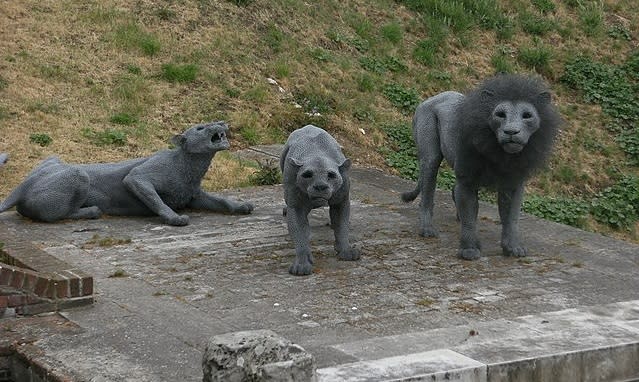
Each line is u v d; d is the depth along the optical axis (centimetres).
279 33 1958
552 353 741
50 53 1716
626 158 1878
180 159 1238
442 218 1257
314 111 1791
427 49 2081
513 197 1083
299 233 1005
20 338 795
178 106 1683
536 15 2294
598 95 2048
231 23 1938
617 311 864
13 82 1617
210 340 630
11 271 848
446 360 718
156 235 1148
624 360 767
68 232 1155
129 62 1758
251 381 612
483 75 2061
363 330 830
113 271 1000
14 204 1195
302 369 620
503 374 717
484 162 1041
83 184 1209
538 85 1021
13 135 1474
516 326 818
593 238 1186
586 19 2294
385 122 1830
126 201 1232
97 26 1814
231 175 1467
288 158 996
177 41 1842
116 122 1591
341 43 2017
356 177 1512
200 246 1100
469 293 944
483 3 2252
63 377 709
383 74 1975
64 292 870
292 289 947
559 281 994
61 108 1588
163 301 905
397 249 1100
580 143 1883
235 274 995
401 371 693
